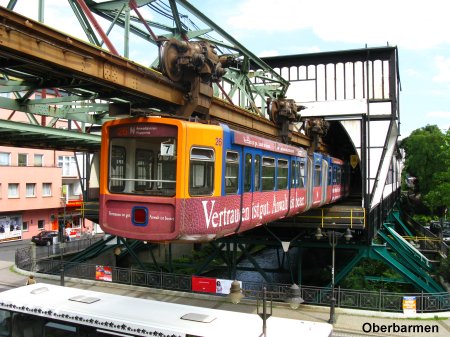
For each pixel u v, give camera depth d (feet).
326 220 70.03
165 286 71.46
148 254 100.07
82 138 61.62
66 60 25.82
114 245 86.89
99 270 76.02
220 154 31.60
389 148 92.53
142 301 39.50
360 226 69.05
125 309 37.11
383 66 92.73
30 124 53.06
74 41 26.27
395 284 81.46
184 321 34.47
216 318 35.22
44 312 37.50
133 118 29.32
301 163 54.60
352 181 118.83
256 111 59.31
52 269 81.20
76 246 104.37
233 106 46.85
